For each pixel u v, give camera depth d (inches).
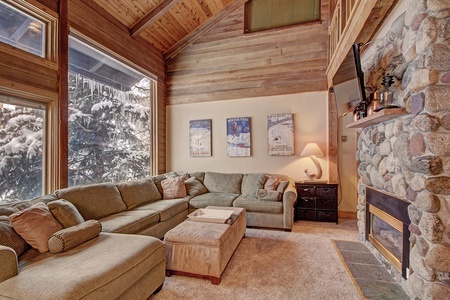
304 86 178.4
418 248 67.9
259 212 145.6
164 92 212.8
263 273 92.0
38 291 50.5
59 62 118.7
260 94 188.4
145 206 134.6
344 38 118.9
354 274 90.7
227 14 197.5
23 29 107.6
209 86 202.1
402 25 81.8
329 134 169.6
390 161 88.5
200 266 86.6
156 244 78.9
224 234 91.2
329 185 157.8
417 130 68.2
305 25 179.5
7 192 101.7
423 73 65.2
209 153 200.2
